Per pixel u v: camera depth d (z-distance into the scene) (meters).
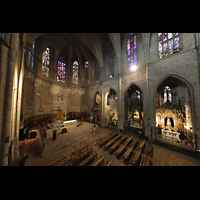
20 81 9.09
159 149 9.03
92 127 16.88
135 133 13.82
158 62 11.12
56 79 22.08
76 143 10.11
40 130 12.24
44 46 18.05
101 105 19.36
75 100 24.94
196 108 8.29
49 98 19.86
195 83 8.48
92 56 24.33
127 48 15.51
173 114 12.90
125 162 6.72
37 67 17.14
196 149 8.08
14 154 6.81
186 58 9.12
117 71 16.88
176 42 10.10
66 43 22.22
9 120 5.24
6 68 5.13
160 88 14.82
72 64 25.58
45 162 6.62
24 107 12.97
